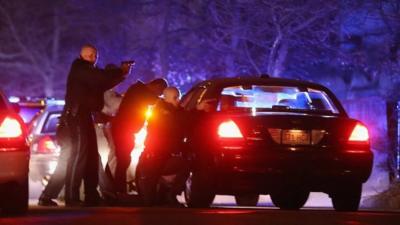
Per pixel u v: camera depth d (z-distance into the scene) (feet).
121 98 126.52
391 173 169.27
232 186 107.34
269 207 133.18
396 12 181.06
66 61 318.45
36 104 195.11
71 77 110.93
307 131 107.65
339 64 229.86
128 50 269.64
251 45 230.48
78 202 112.06
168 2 245.86
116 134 120.06
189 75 256.73
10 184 89.10
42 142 157.28
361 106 219.61
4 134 88.17
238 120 107.04
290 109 111.45
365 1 188.24
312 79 241.76
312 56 220.23
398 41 179.93
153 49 270.05
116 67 112.06
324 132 108.17
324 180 107.96
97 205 113.09
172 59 256.32
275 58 214.69
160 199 117.60
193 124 113.50
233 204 150.10
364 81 234.17
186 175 115.03
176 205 116.78
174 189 116.26
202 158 109.60
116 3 273.54
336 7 193.26
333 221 82.58
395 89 172.24
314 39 206.18
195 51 250.78
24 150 89.45
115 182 119.65
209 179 108.47
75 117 110.73
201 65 249.96
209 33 233.35
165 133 115.24
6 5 313.73
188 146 114.32
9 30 319.68
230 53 227.20
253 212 94.27
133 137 120.78
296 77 236.02
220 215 88.53
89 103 110.73
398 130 172.65
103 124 124.36
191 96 121.60
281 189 108.47
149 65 270.46
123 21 272.10
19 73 333.83
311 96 115.75
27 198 90.38
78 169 111.34
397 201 149.48
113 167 122.52
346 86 243.19
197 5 235.20
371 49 199.62
